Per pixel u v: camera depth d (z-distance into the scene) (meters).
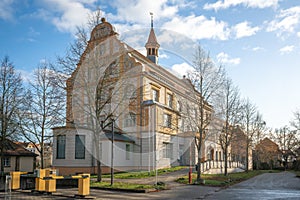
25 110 26.55
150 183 19.17
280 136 65.94
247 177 34.12
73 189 16.67
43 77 26.14
